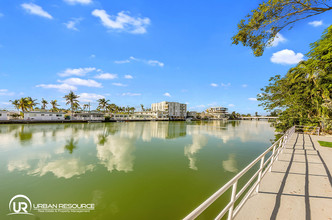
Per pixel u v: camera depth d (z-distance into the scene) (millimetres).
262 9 5777
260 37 6297
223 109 130125
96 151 17234
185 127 48156
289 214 2920
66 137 25594
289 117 21109
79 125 47094
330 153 7559
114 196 8008
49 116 52406
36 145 19703
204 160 13938
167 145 20609
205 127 48656
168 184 9242
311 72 15000
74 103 66125
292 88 20062
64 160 13953
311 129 16359
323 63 11742
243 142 22594
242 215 2898
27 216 6551
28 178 10188
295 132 17000
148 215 6465
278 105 22906
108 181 9719
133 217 6348
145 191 8445
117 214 6574
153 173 10922
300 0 5270
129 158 14672
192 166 12367
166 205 7172
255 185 3689
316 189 3936
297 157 6895
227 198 7387
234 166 12289
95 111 75125
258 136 28375
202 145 20547
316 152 7742
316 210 3051
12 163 13133
